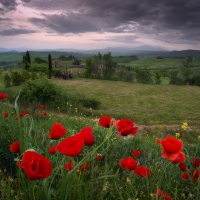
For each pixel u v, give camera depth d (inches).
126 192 65.0
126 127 61.5
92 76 1841.8
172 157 56.9
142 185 77.9
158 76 1737.2
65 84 1455.5
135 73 1776.6
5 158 95.7
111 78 1812.3
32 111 330.6
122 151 136.0
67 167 64.6
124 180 83.8
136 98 1119.6
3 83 1320.1
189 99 1139.9
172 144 57.4
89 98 864.3
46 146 75.4
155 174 80.4
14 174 83.5
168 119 766.5
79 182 54.1
